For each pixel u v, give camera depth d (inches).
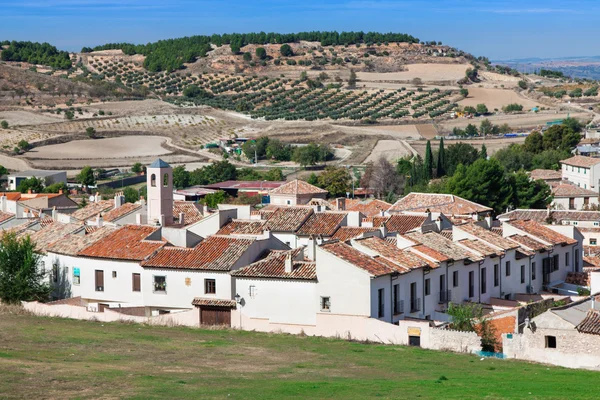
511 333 2829.7
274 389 2237.9
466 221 4586.6
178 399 2105.1
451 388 2255.2
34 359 2610.7
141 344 2942.9
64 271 3843.5
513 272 3878.0
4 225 4955.7
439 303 3459.6
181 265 3476.9
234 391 2208.4
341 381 2378.2
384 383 2337.6
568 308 2817.4
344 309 3125.0
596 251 4918.8
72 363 2568.9
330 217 4222.4
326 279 3152.1
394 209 5718.5
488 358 2765.7
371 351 2866.6
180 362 2647.6
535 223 4350.4
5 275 3784.5
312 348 2913.4
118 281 3656.5
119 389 2209.6
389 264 3225.9
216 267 3417.8
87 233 4050.2
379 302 3147.1
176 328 3304.6
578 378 2431.1
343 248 3238.2
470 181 6678.2
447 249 3577.8
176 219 4739.2
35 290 3784.5
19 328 3189.0
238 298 3304.6
